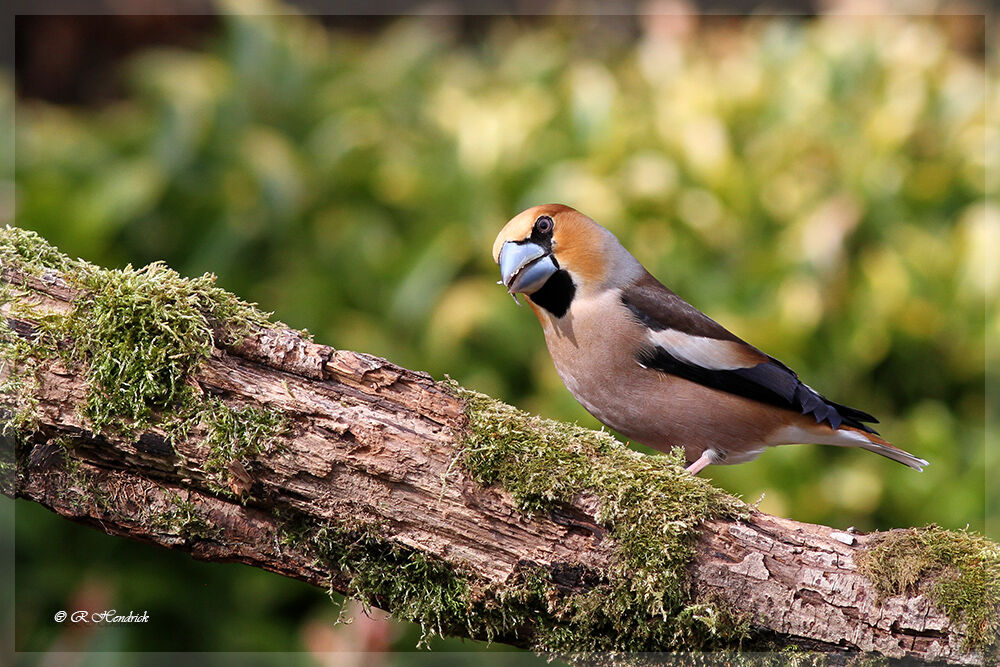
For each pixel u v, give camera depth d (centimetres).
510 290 763
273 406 546
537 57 1436
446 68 1434
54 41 1580
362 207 1222
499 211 1166
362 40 1755
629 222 1123
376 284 1172
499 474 546
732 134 1234
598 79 1250
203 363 548
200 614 1005
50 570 976
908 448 1093
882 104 1226
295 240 1190
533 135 1214
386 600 563
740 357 755
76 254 1116
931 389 1145
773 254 1117
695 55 1409
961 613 522
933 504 1066
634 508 540
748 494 1036
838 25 1362
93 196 1147
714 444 776
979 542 549
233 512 558
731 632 538
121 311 548
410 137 1278
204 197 1183
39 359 546
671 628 540
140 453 547
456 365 1102
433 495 545
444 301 1117
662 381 755
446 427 554
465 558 546
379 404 554
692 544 539
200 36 1650
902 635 530
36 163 1188
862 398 1129
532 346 1110
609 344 752
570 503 543
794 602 535
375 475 544
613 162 1178
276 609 1032
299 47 1345
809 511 1040
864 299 1114
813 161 1181
